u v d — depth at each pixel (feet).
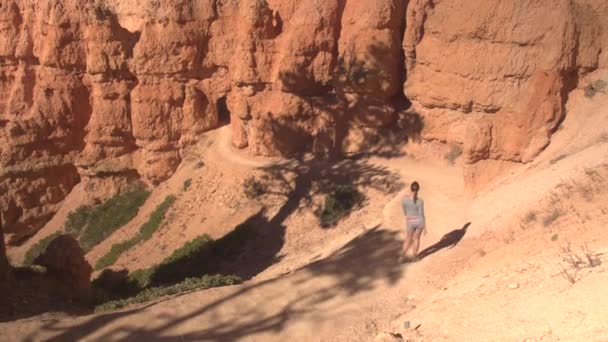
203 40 104.01
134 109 105.70
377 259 55.01
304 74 94.84
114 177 109.40
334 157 91.91
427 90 81.76
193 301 48.03
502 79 72.33
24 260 104.88
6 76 113.91
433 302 43.68
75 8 106.63
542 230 46.24
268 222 87.45
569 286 34.91
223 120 109.81
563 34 68.08
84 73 109.29
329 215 82.53
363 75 87.40
